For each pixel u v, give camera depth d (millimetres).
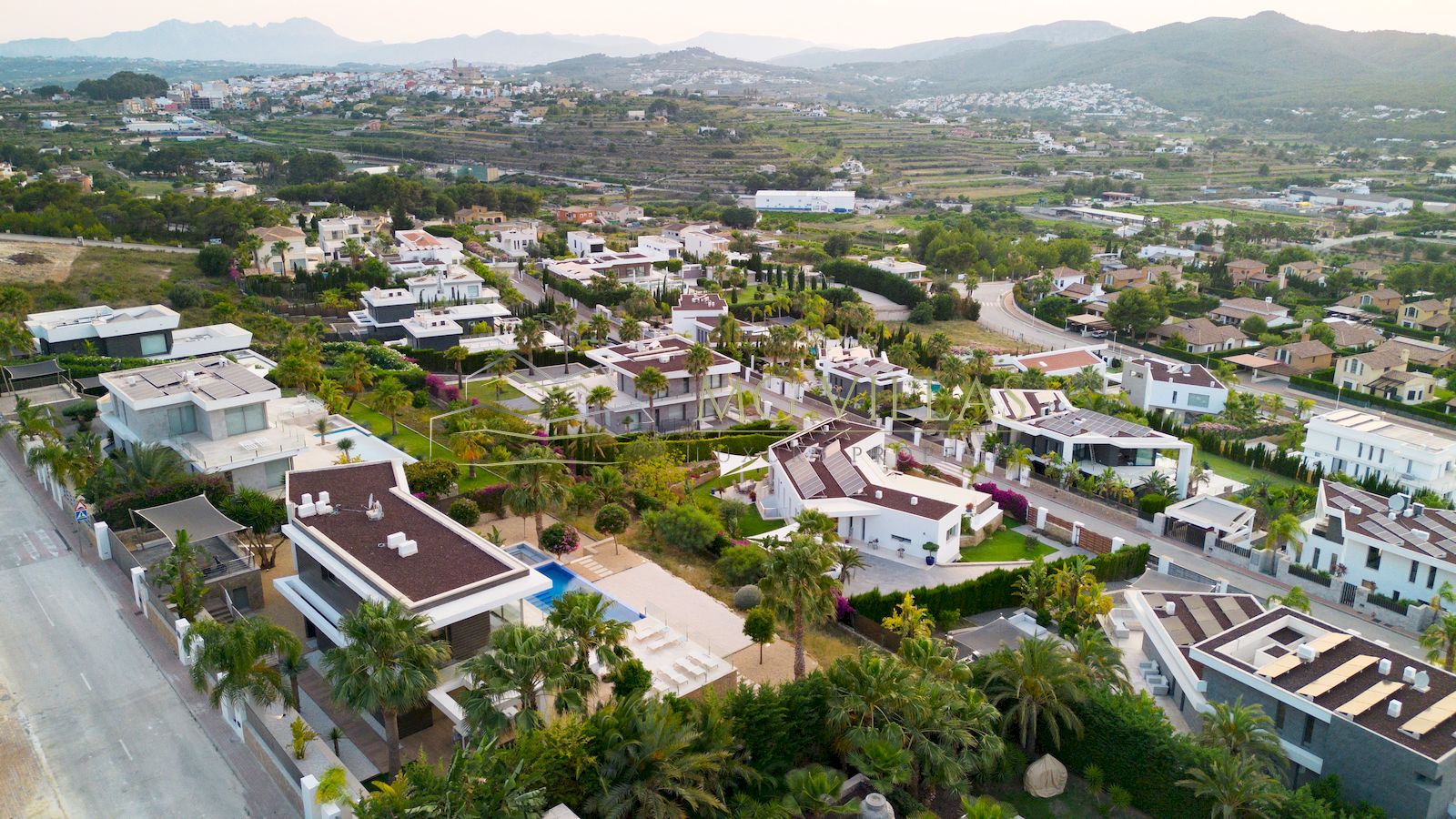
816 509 81562
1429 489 99688
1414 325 189250
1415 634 73125
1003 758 50719
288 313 155125
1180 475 98938
